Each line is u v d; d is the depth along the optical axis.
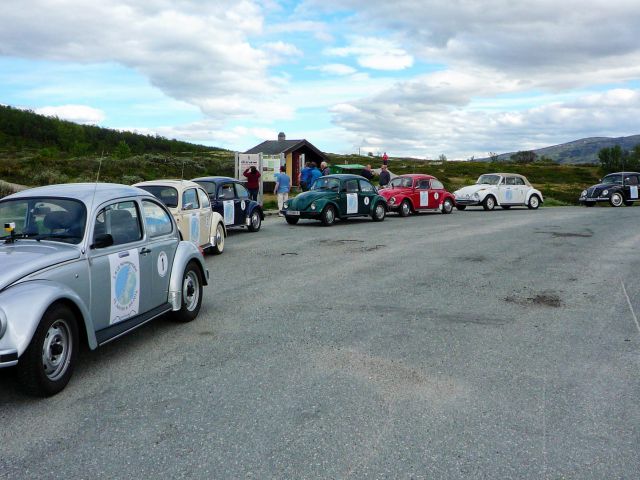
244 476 3.29
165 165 39.56
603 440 3.78
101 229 5.23
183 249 6.57
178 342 5.93
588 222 19.52
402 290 8.54
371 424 3.99
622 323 6.78
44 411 4.18
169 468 3.37
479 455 3.56
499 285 8.94
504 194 27.06
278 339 6.04
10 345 4.01
